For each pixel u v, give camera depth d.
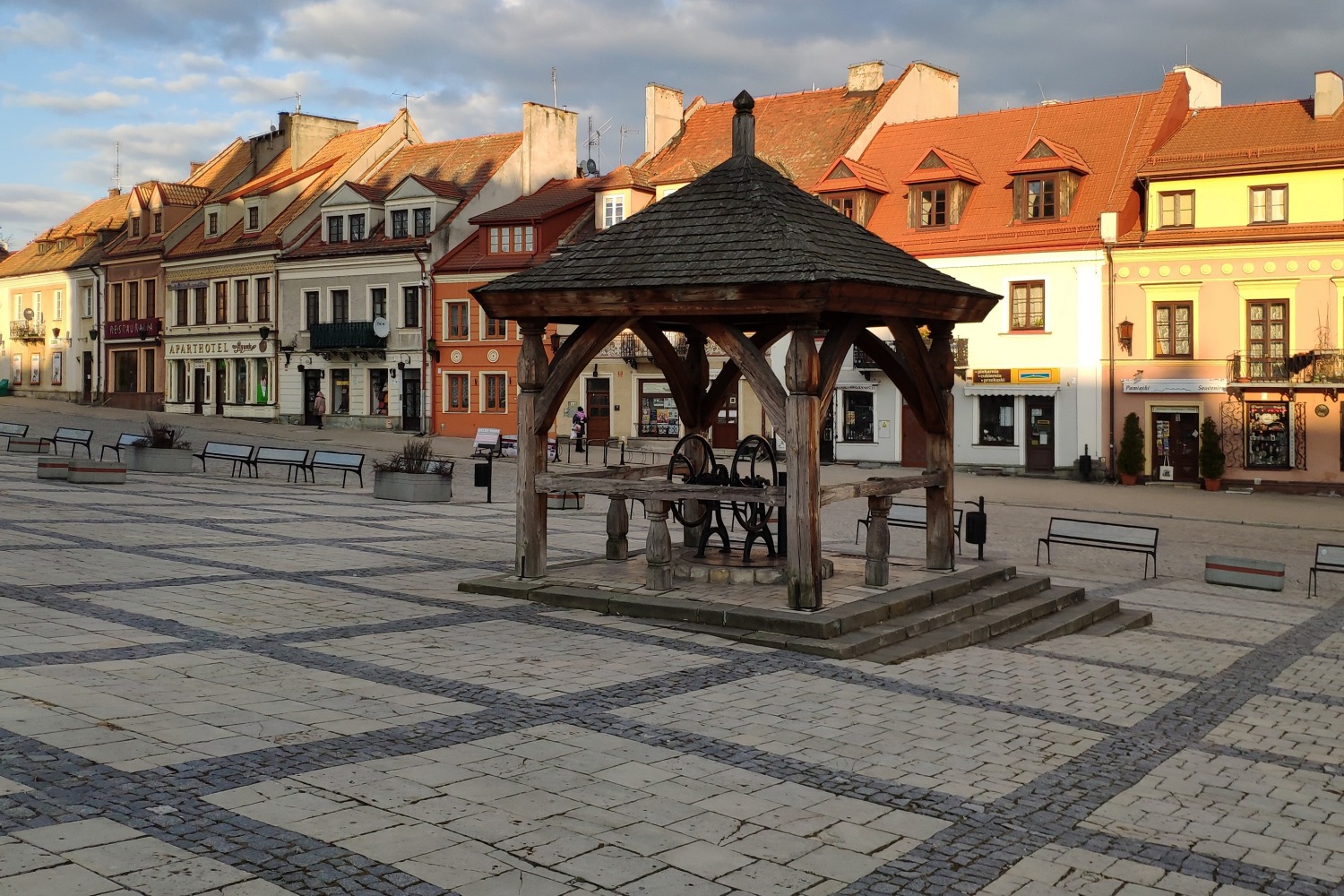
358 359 54.41
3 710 8.01
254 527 19.41
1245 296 37.34
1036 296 40.69
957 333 41.88
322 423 54.69
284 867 5.71
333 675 9.59
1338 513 32.03
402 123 60.19
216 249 59.75
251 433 49.94
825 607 12.23
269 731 7.88
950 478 14.83
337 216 55.53
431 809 6.64
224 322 60.09
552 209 49.62
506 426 50.03
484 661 10.34
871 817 6.99
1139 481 38.84
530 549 13.86
